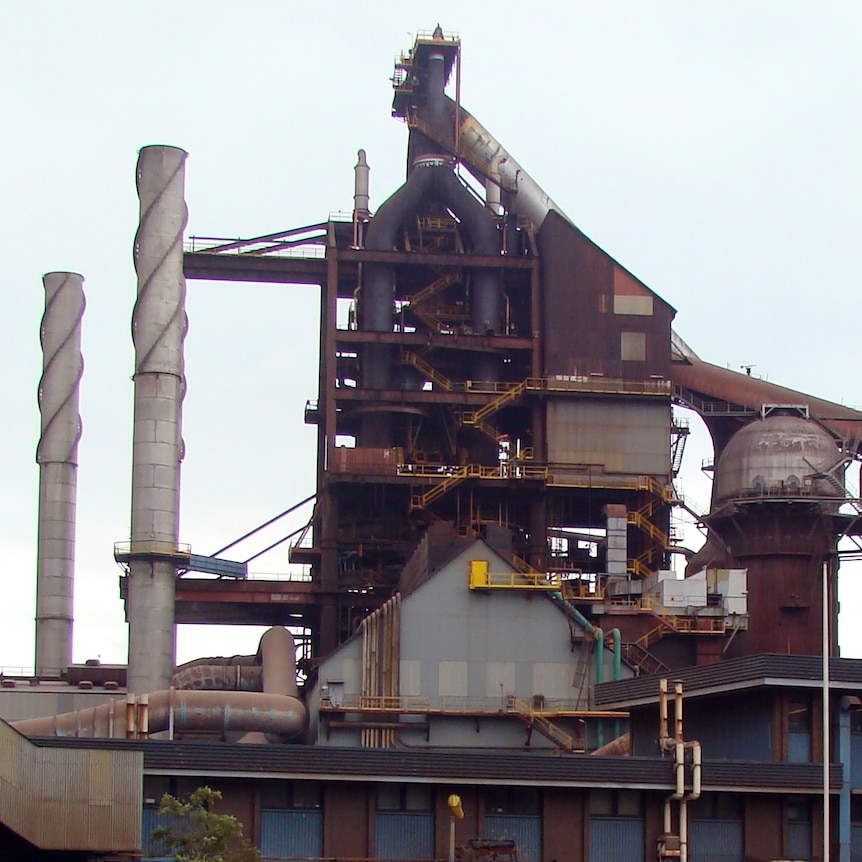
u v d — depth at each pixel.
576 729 107.31
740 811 78.12
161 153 131.00
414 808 75.94
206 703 109.25
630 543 130.88
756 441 126.31
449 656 109.62
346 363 137.50
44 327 141.88
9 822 67.31
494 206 141.50
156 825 72.12
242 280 135.25
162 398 128.12
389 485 128.12
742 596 117.06
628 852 76.94
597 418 131.12
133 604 125.19
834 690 81.19
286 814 74.62
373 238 133.25
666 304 133.00
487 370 133.62
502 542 119.31
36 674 135.38
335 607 128.25
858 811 81.56
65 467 140.12
